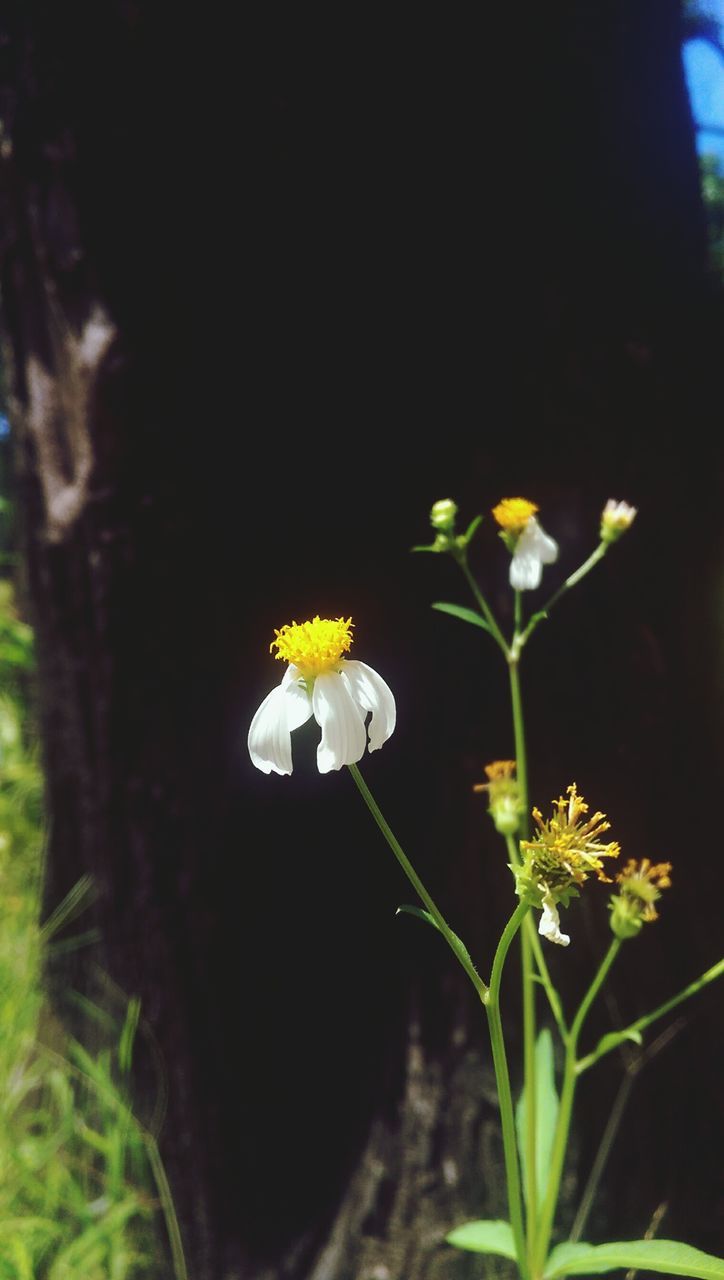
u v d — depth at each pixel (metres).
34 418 0.26
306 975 0.27
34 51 0.24
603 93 0.25
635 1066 0.25
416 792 0.26
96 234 0.24
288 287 0.25
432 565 0.25
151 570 0.25
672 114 0.26
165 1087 0.28
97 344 0.24
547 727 0.25
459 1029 0.25
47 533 0.26
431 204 0.24
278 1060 0.27
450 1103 0.25
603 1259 0.19
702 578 0.26
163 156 0.24
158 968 0.27
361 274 0.25
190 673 0.26
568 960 0.25
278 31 0.23
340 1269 0.26
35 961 0.32
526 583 0.21
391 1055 0.26
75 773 0.28
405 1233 0.26
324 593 0.26
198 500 0.25
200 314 0.24
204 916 0.26
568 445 0.25
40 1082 0.31
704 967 0.25
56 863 0.30
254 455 0.25
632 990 0.25
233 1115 0.27
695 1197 0.25
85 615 0.26
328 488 0.25
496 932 0.25
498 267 0.25
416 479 0.25
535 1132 0.20
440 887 0.26
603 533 0.20
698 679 0.26
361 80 0.24
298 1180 0.27
